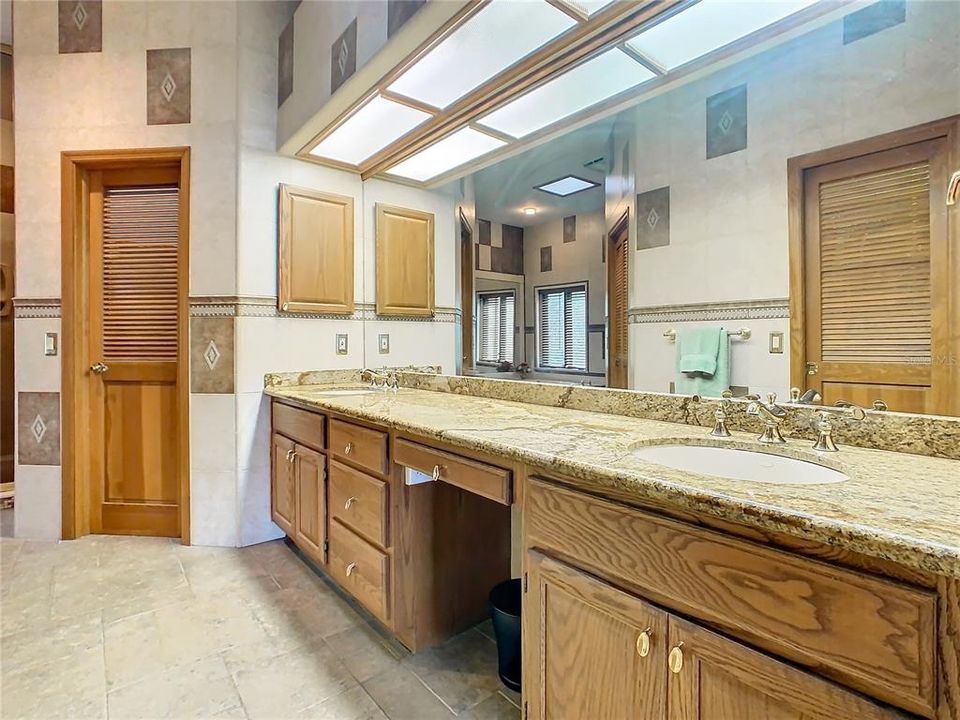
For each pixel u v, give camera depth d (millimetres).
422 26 1564
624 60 1607
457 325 2389
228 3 2531
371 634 1805
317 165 2754
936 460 1021
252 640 1752
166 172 2660
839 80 1206
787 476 1111
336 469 1961
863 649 648
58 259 2605
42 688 1485
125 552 2494
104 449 2723
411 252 2660
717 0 1330
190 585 2158
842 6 1204
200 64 2543
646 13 1437
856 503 735
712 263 1453
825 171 1234
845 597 663
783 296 1309
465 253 2348
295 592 2107
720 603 789
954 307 1039
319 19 2174
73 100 2590
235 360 2551
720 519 795
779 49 1315
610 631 957
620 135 1710
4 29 2945
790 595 712
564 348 1879
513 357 2082
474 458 1309
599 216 1770
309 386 2703
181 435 2617
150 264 2688
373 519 1726
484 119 2041
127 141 2574
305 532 2215
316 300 2744
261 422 2633
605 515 965
